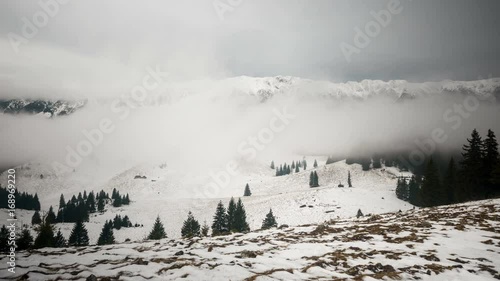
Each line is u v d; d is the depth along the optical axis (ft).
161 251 37.55
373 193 318.65
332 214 254.27
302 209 271.69
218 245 41.04
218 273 25.70
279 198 318.04
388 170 474.49
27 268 28.19
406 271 27.32
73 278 24.31
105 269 27.17
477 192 158.92
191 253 35.22
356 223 63.67
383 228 51.52
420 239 40.60
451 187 196.13
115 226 322.75
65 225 345.51
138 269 26.89
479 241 39.83
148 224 340.59
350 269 27.61
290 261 31.04
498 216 57.16
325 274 26.23
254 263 29.89
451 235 43.57
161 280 23.70
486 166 154.20
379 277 25.45
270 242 43.21
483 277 26.32
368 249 36.40
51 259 32.71
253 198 352.49
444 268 28.30
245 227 196.95
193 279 23.98
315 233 51.01
